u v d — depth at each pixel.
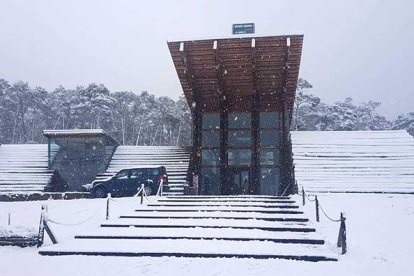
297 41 26.48
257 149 30.61
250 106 32.16
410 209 18.28
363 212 17.47
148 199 20.48
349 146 31.80
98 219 15.91
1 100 75.31
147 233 12.84
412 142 32.09
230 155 31.30
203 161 31.58
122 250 10.68
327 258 9.99
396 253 10.70
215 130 32.28
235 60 28.77
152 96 85.12
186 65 28.88
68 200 22.22
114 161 33.78
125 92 83.75
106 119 71.50
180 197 20.69
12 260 10.09
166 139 77.31
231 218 15.39
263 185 30.41
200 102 32.62
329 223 14.84
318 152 30.91
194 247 11.05
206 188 31.03
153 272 9.00
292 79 30.58
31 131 76.69
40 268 9.32
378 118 87.94
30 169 32.41
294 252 10.48
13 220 15.77
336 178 27.11
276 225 13.89
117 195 24.61
